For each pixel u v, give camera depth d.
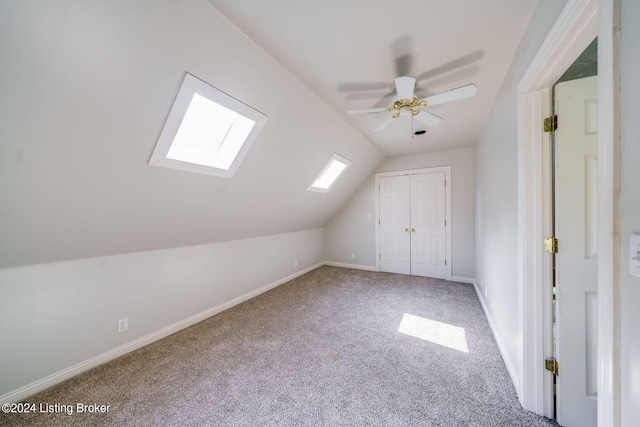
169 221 2.18
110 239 1.91
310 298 3.33
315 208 4.16
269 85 1.75
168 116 1.47
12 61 0.94
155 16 1.09
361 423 1.34
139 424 1.36
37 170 1.26
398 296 3.31
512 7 1.22
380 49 1.51
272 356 1.99
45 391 1.65
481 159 2.96
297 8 1.19
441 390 1.57
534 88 1.32
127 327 2.13
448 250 4.00
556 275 1.28
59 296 1.77
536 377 1.36
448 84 1.92
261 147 2.20
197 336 2.37
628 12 0.58
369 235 4.71
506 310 1.80
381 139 3.35
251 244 3.47
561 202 1.25
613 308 0.63
